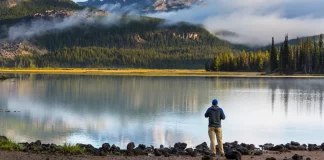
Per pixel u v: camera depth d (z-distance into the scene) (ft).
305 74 526.57
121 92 239.71
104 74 631.56
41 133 94.58
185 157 56.85
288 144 73.92
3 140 60.64
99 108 152.46
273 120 120.98
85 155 55.36
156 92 239.91
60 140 85.76
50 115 129.18
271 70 572.10
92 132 96.17
